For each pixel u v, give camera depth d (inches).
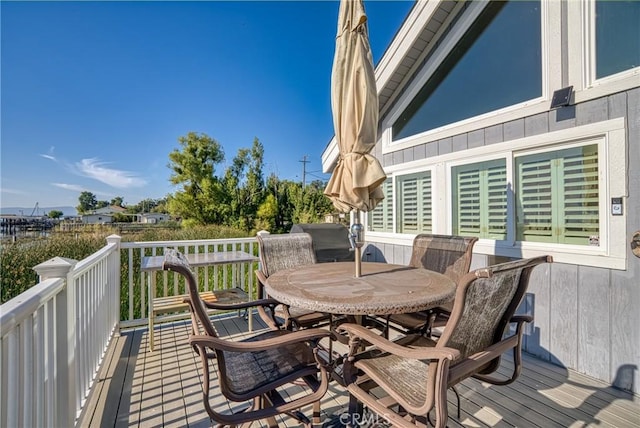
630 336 94.8
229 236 437.1
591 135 103.8
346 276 86.4
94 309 100.9
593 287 103.4
